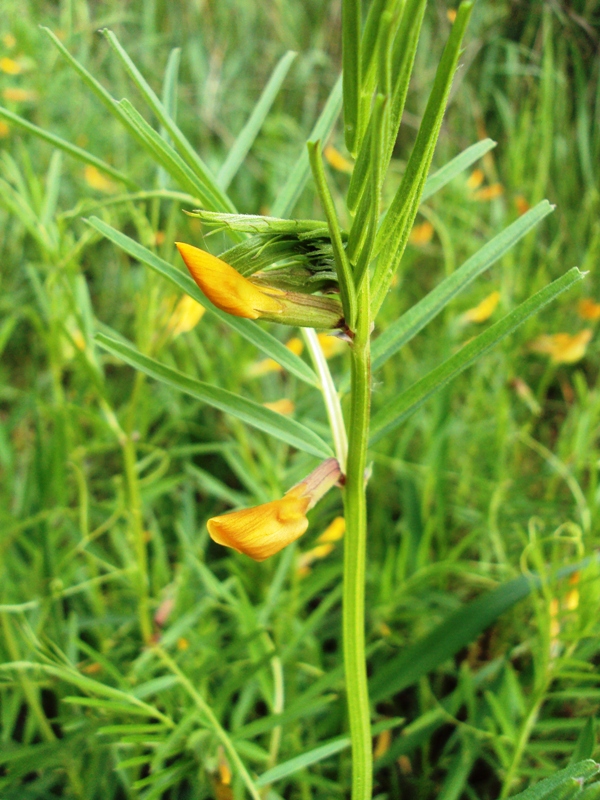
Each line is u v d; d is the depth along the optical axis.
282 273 0.08
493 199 0.28
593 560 0.13
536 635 0.17
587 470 0.23
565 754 0.16
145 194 0.13
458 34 0.07
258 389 0.23
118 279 0.28
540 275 0.24
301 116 0.37
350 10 0.07
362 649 0.10
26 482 0.20
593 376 0.27
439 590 0.20
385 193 0.26
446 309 0.24
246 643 0.14
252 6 0.38
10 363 0.28
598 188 0.28
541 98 0.27
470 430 0.24
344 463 0.10
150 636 0.17
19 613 0.15
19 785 0.16
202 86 0.35
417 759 0.18
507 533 0.21
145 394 0.21
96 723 0.13
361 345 0.09
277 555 0.19
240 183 0.32
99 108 0.31
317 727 0.16
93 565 0.18
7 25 0.30
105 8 0.33
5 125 0.26
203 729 0.13
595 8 0.28
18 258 0.27
